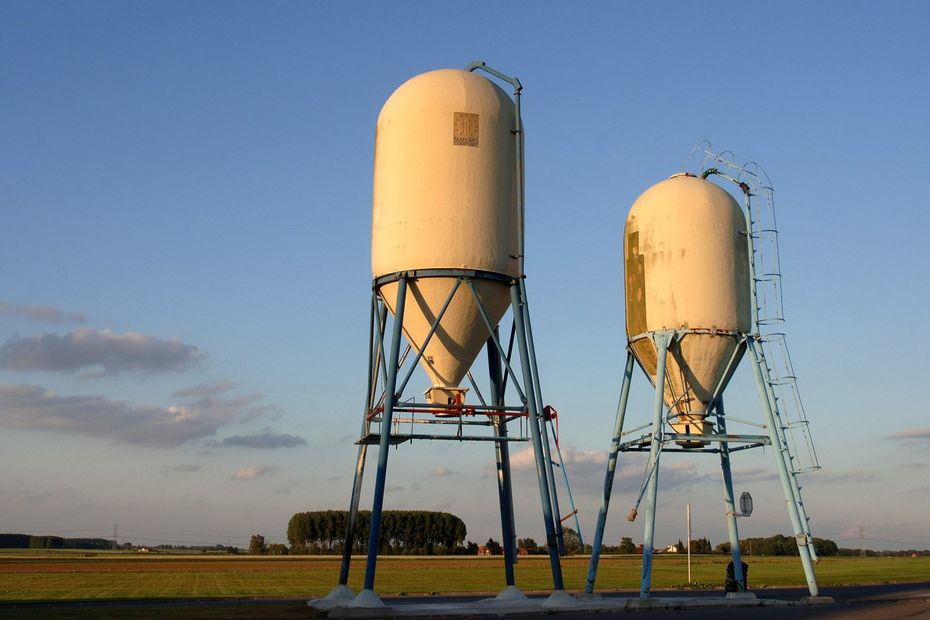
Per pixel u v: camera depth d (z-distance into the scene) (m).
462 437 31.84
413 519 143.88
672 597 39.06
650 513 34.78
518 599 32.84
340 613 27.73
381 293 34.12
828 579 65.25
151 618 26.78
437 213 32.72
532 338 33.53
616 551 157.00
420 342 33.47
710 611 31.92
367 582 29.02
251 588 54.72
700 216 37.44
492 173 33.50
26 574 75.81
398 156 33.50
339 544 144.75
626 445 38.69
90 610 29.97
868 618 28.98
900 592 46.09
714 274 37.16
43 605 36.28
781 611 31.91
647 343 37.53
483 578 68.50
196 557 128.62
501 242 33.31
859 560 128.25
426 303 32.78
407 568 89.50
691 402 37.44
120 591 51.19
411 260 32.62
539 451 32.28
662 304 37.03
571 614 29.80
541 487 31.92
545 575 73.38
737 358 37.66
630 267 38.69
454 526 144.50
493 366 35.41
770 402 37.09
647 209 38.28
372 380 34.22
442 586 57.16
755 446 38.34
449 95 33.66
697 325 36.62
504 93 35.31
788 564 102.94
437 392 33.31
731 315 37.12
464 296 32.50
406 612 28.67
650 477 35.22
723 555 149.38
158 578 69.19
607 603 32.69
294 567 93.25
